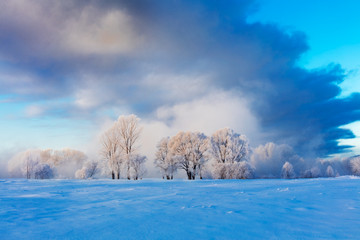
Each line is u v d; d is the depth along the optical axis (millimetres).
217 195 11445
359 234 4012
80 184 24094
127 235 4141
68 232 4488
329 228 4445
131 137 48812
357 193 11195
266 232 4199
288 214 5953
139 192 13984
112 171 46844
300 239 3750
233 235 4023
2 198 10883
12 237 4238
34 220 5766
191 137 52406
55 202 9422
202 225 4801
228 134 51938
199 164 51469
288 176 52906
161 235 4086
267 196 10422
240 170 43531
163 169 52219
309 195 10469
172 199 9898
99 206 8102
